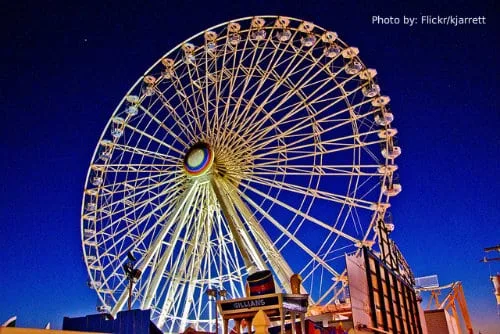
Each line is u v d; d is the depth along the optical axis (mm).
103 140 37000
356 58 34188
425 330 31047
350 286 16000
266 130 33594
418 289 36656
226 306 11844
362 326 15539
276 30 35906
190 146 34906
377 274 18375
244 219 32375
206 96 35312
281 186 32938
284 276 30734
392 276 21484
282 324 11266
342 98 33375
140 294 33000
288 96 33656
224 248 33812
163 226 32562
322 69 33938
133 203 35156
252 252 31109
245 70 34906
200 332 16047
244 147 33906
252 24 35656
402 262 28484
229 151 33844
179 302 32844
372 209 31703
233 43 35688
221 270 33812
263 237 31531
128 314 15891
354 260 16891
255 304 11555
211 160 32781
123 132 36812
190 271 33156
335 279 29875
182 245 33219
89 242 35312
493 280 33531
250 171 33875
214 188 32312
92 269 34938
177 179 34219
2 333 8328
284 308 11617
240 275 33000
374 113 34281
